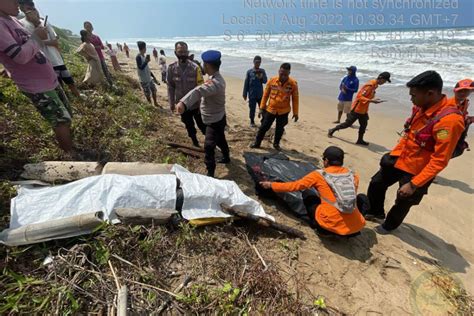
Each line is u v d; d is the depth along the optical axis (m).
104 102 5.75
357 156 5.69
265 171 3.72
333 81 13.34
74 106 5.00
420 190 2.88
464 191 4.52
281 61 20.30
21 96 4.34
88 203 2.48
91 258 2.25
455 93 3.73
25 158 3.15
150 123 5.53
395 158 3.15
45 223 2.20
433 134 2.61
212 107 3.74
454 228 3.69
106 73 7.32
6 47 2.57
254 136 6.16
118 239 2.33
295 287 2.47
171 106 4.70
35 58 2.92
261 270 2.44
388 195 4.36
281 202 3.63
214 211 2.90
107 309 1.94
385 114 8.50
